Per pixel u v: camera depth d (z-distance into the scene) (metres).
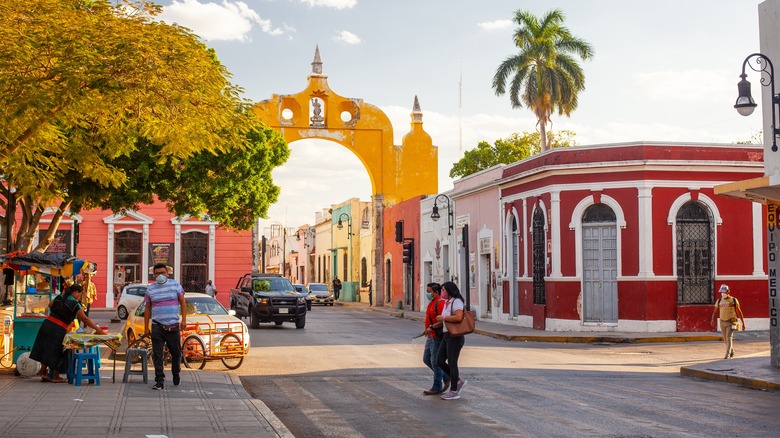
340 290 72.31
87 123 17.30
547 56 46.91
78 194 25.36
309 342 26.41
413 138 53.62
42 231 46.19
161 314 13.94
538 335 28.88
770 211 18.33
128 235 47.50
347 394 14.39
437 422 11.38
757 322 29.59
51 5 14.02
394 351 23.16
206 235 48.09
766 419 11.70
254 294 33.88
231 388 14.15
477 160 57.50
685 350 24.34
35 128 14.48
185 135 15.59
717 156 29.72
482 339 29.62
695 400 13.70
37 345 14.34
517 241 35.44
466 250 40.88
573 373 18.02
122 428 10.06
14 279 17.45
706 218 29.80
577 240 30.56
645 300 29.14
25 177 16.72
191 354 17.69
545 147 46.88
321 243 84.56
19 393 13.02
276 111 50.72
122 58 13.71
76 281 28.70
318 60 51.81
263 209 32.22
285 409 12.66
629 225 29.64
